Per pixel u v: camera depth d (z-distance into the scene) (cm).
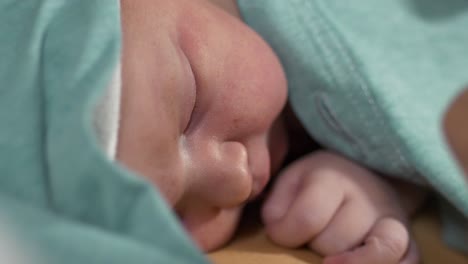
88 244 16
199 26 24
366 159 26
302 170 26
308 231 25
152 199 17
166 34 23
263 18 27
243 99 24
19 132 18
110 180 17
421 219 28
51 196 17
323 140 27
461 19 29
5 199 17
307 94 27
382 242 24
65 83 18
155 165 21
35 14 20
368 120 26
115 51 19
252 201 27
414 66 28
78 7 20
